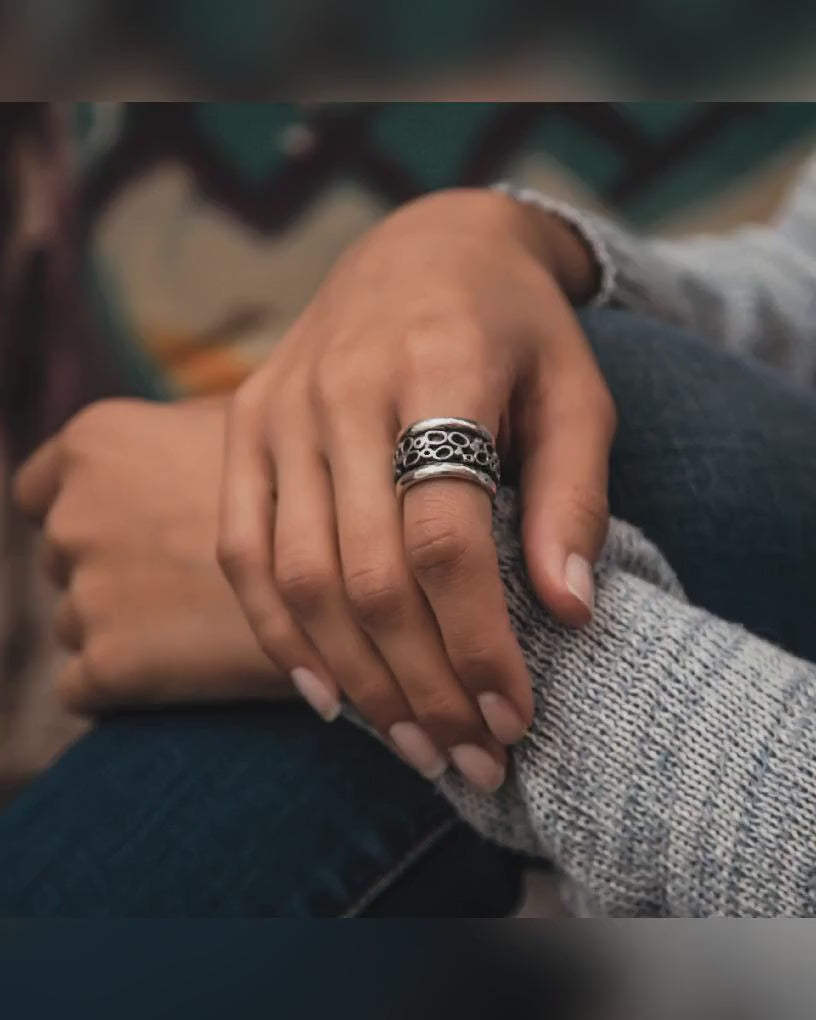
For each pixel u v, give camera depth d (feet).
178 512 1.52
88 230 2.65
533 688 1.26
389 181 2.65
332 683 1.32
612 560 1.32
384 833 1.33
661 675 1.23
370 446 1.28
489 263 1.45
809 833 1.16
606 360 1.46
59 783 1.40
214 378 2.62
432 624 1.24
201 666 1.43
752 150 2.63
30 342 2.65
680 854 1.19
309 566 1.28
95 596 1.51
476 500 1.22
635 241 1.74
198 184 2.64
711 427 1.42
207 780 1.36
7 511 2.58
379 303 1.39
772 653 1.25
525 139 2.65
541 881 1.91
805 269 1.91
